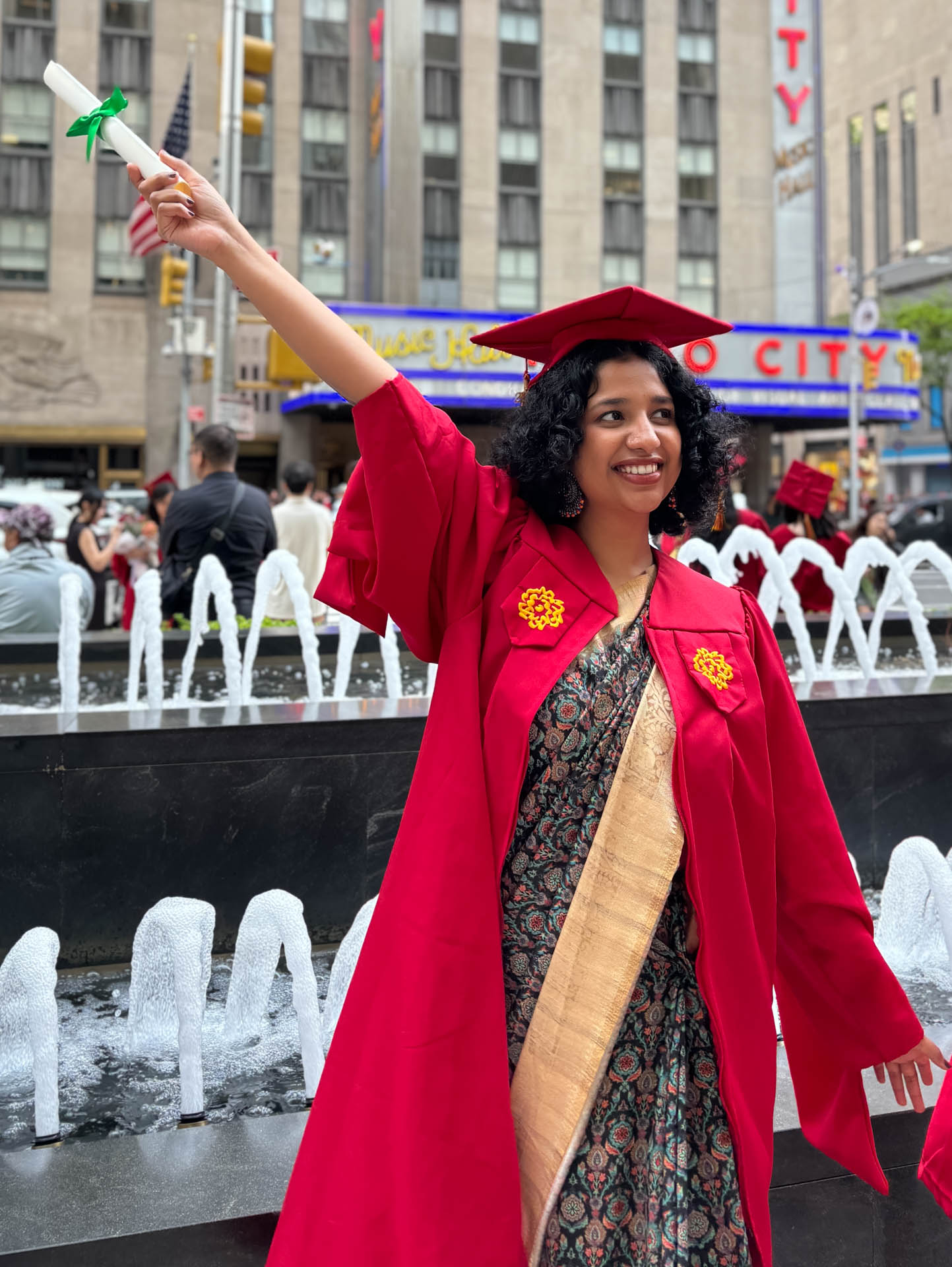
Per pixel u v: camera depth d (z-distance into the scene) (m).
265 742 3.54
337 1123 1.42
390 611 1.52
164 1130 2.37
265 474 30.55
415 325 22.80
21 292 27.58
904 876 3.32
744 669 1.54
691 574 1.63
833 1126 1.67
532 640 1.48
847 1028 1.61
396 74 27.47
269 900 2.57
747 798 1.49
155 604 5.21
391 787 3.67
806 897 1.57
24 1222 1.68
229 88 12.23
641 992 1.46
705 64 30.34
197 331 16.78
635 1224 1.41
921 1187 2.01
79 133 1.53
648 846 1.44
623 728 1.47
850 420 25.70
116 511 17.69
